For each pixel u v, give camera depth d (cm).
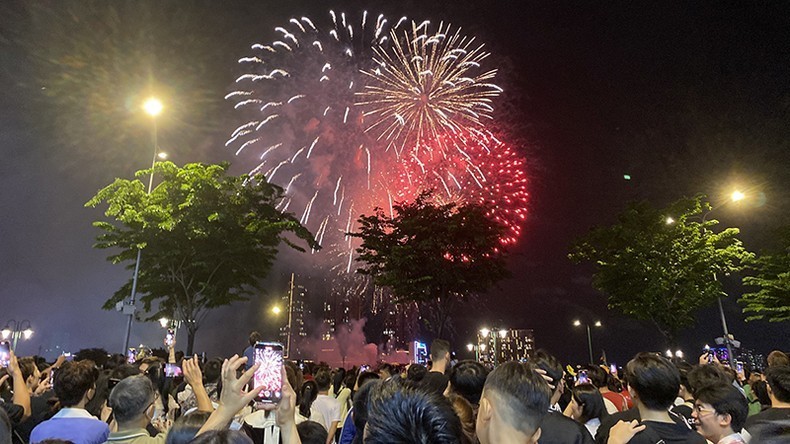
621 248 2844
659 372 459
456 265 2480
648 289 2691
